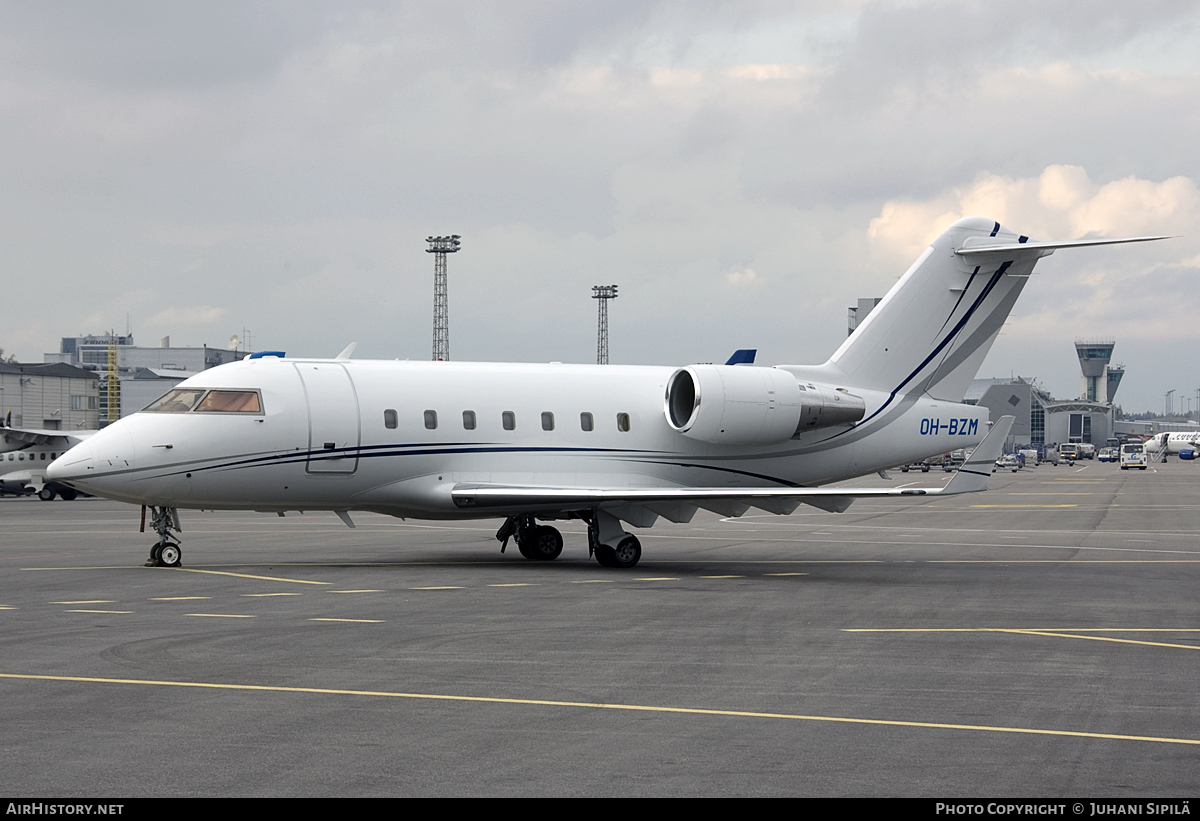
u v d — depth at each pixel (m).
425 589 23.50
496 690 13.55
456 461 29.06
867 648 16.75
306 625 18.45
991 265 33.88
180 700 12.88
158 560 27.81
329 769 10.13
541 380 30.78
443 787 9.63
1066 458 199.62
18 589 23.08
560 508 29.16
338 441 27.78
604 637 17.55
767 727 11.81
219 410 27.02
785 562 30.88
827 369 33.16
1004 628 18.86
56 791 9.44
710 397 30.34
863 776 10.06
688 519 30.89
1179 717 12.41
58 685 13.66
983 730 11.75
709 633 18.03
